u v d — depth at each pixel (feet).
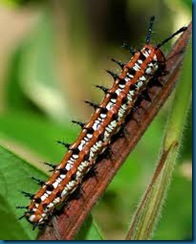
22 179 0.52
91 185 0.50
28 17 0.97
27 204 0.53
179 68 0.50
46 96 0.77
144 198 0.48
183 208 0.63
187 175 0.63
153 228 0.48
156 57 0.54
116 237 0.65
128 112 0.54
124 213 0.65
